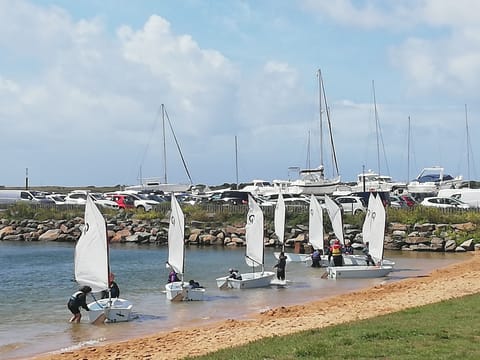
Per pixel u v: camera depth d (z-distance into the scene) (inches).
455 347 685.9
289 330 968.9
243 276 1647.4
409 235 2694.4
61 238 3152.1
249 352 735.7
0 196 4153.5
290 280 1753.2
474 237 2625.5
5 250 2723.9
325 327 909.2
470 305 1011.3
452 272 1830.7
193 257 2415.1
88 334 1087.6
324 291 1561.3
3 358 932.0
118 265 2188.7
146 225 3127.5
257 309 1314.0
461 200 3346.5
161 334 1048.8
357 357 660.1
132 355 877.8
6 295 1578.5
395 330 798.5
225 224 3083.2
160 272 2003.0
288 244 2755.9
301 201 3294.8
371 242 1881.2
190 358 751.7
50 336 1078.4
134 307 1344.7
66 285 1758.1
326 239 2682.1
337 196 3403.1
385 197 3294.8
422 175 4493.1
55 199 4074.8
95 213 1192.2
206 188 4867.1
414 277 1784.0
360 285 1663.4
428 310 992.2
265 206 3097.9
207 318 1214.9
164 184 4667.8
